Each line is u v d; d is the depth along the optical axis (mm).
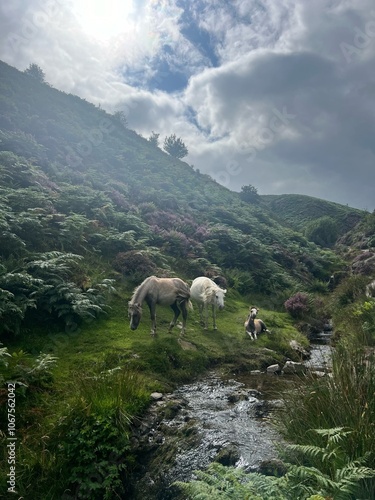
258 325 9711
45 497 3801
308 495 2609
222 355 8133
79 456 4129
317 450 2879
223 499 2594
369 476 2553
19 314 6566
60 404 4938
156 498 3877
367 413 3354
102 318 8336
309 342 10344
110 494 3924
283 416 4371
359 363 4379
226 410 5301
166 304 8297
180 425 4820
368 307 9719
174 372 6859
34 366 5465
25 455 4098
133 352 7066
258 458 3760
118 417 4559
